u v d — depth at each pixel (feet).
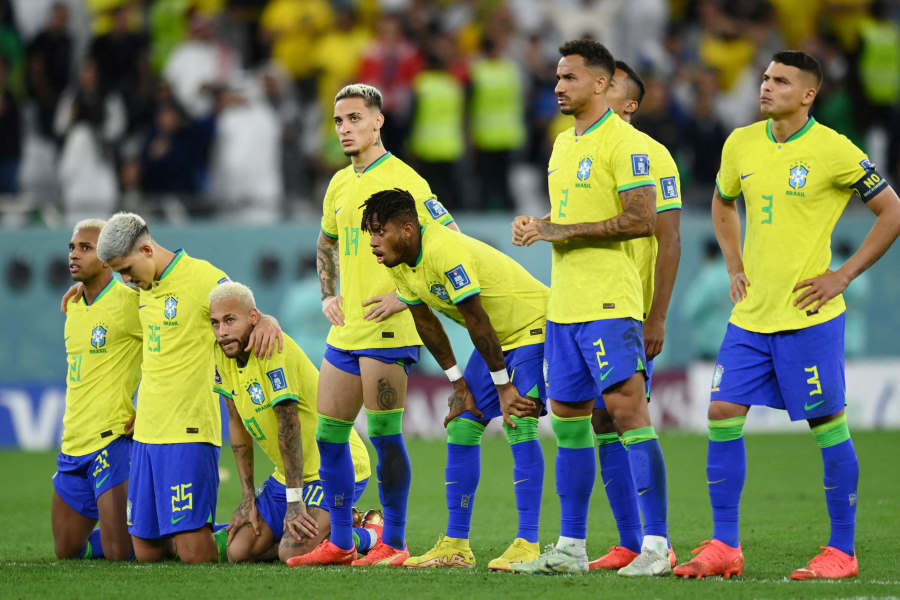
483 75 193.77
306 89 207.92
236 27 215.51
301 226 173.78
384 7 218.59
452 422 80.89
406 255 76.33
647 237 80.43
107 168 187.32
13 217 173.78
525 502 79.10
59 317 171.63
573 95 76.02
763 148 77.00
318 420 83.41
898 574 76.48
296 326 173.47
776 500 119.44
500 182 194.80
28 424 169.78
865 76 215.72
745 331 76.59
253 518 84.99
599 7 224.74
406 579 73.82
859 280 182.60
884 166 214.28
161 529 83.82
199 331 84.02
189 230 172.55
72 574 77.61
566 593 68.13
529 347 79.15
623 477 80.07
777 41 229.45
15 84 202.69
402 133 190.90
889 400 182.50
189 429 83.71
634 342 74.79
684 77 214.07
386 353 82.58
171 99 183.73
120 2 210.38
